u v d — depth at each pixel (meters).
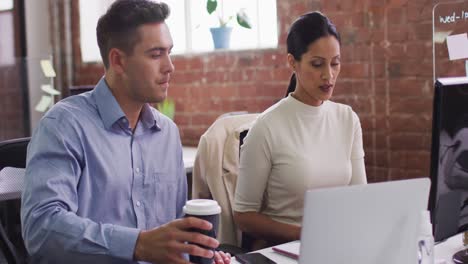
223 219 2.37
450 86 1.51
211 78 3.97
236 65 3.84
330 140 2.12
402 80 3.12
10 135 3.82
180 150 1.86
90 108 1.67
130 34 1.59
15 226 1.86
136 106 1.70
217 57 3.93
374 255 1.11
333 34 2.01
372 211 1.09
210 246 1.27
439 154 1.51
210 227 1.26
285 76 3.61
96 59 4.71
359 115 3.28
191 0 4.19
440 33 2.91
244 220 2.09
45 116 1.61
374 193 1.08
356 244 1.08
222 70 3.91
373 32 3.19
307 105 2.09
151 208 1.73
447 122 1.51
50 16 4.79
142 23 1.59
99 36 1.67
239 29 3.95
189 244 1.27
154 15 1.61
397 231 1.13
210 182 2.40
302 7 3.47
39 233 1.41
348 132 2.16
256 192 2.09
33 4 4.81
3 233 1.79
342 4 3.29
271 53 3.66
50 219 1.40
